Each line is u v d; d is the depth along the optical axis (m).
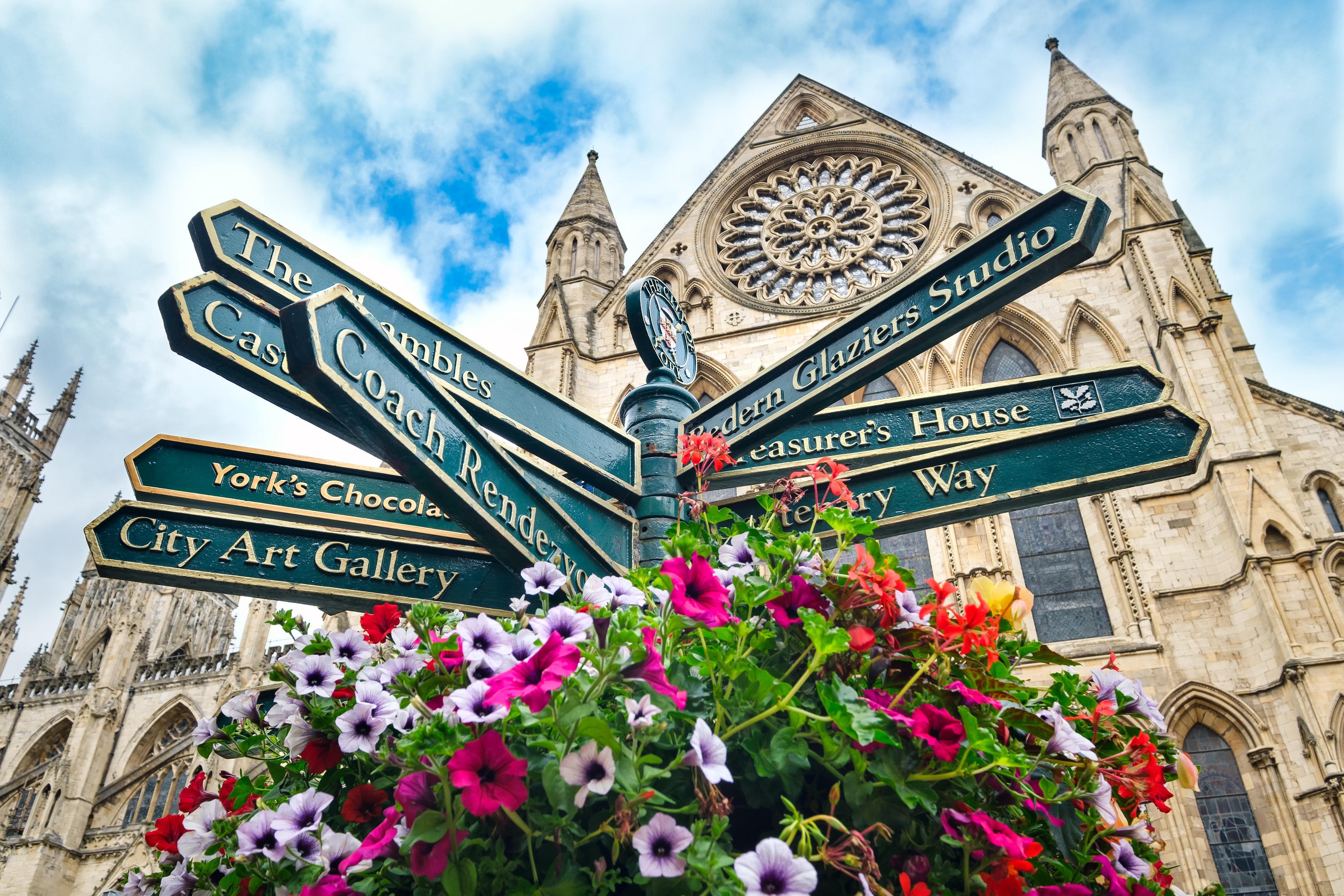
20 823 62.62
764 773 2.20
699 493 3.95
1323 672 19.38
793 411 4.14
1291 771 19.23
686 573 2.54
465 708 2.07
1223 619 21.42
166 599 85.62
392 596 3.75
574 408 4.41
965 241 31.36
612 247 37.41
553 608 2.38
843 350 4.26
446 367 3.90
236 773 25.30
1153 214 27.36
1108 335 26.52
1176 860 18.73
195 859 2.81
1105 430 3.97
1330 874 18.03
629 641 2.12
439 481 3.01
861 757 2.16
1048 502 3.94
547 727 2.07
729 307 32.25
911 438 4.37
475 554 4.01
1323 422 25.05
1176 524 22.97
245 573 3.54
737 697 2.36
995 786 2.47
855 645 2.40
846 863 1.98
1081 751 2.56
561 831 2.09
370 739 2.56
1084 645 21.88
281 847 2.40
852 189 34.41
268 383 3.32
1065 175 31.19
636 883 2.04
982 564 23.28
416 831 2.01
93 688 65.12
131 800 61.16
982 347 27.53
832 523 2.76
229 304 3.35
